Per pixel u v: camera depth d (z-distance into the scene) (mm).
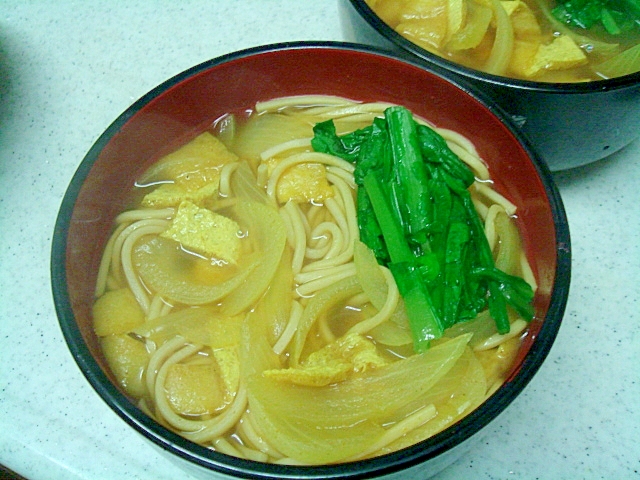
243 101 300
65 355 274
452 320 243
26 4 385
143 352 249
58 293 218
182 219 268
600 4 325
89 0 386
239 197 278
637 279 289
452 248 252
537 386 264
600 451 251
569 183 317
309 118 301
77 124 338
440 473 247
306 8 378
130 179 281
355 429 225
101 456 251
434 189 264
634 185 316
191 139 296
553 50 306
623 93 260
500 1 316
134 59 361
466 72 263
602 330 276
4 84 352
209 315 252
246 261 261
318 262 270
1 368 271
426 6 311
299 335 246
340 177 285
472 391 232
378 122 280
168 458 219
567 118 271
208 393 240
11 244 302
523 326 247
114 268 267
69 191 240
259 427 229
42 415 259
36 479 250
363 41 290
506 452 251
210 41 367
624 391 263
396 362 234
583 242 299
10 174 322
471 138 284
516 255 264
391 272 250
